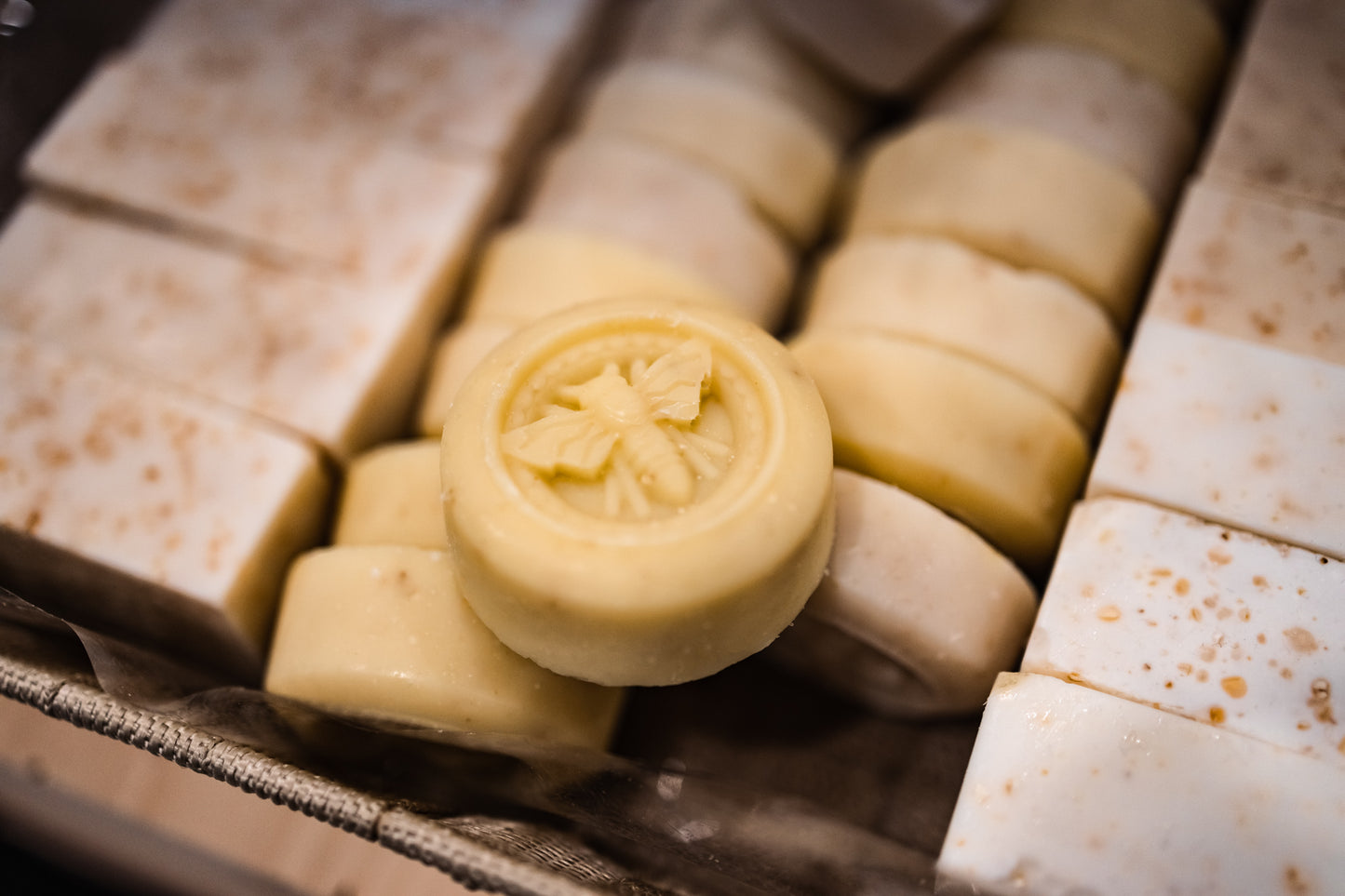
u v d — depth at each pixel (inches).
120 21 19.5
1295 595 14.3
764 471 13.6
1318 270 15.7
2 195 18.3
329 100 18.0
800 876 15.1
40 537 15.7
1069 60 17.5
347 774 15.2
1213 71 18.1
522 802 15.6
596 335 14.4
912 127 17.8
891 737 16.4
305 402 16.3
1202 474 14.8
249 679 16.4
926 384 15.4
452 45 18.3
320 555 15.3
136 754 16.6
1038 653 14.3
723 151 17.8
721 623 13.6
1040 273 16.5
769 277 17.6
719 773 16.3
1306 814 13.5
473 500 13.6
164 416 16.2
